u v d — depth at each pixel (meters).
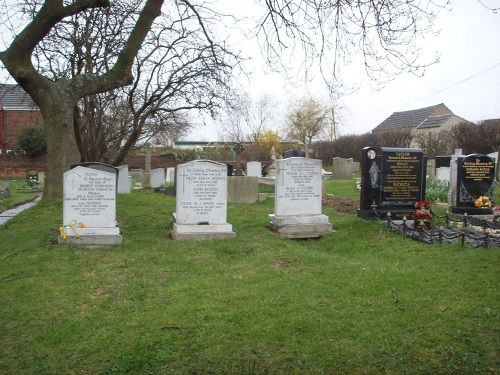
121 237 8.74
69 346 4.59
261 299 5.71
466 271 6.58
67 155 12.25
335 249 8.93
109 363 4.26
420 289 5.89
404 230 9.61
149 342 4.59
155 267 7.30
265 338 4.63
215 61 15.28
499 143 28.03
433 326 4.80
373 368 4.11
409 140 35.72
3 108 44.50
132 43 12.09
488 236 8.48
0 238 9.95
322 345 4.48
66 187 8.63
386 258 7.86
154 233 10.07
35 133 40.59
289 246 8.85
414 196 11.45
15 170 40.88
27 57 11.32
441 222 11.30
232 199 16.00
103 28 15.52
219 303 5.58
